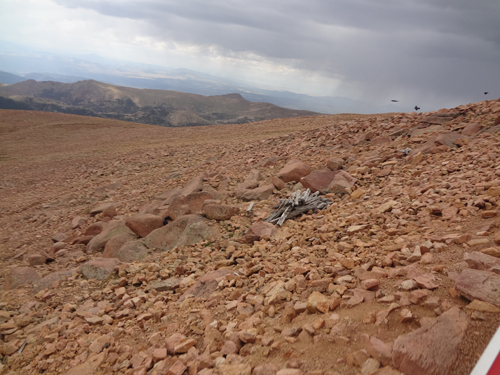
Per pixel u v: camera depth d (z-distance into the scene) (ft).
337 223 27.76
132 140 160.45
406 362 9.80
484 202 21.25
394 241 20.70
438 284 13.96
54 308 26.76
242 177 54.03
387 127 61.26
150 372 14.48
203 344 15.42
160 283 25.96
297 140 75.25
